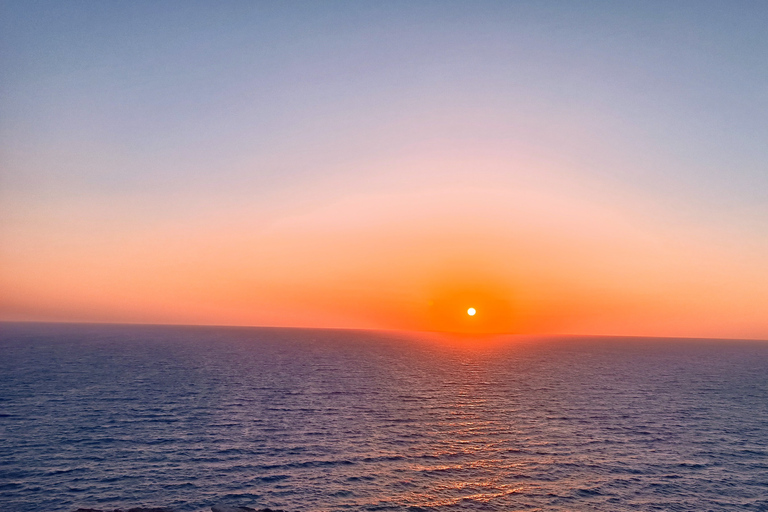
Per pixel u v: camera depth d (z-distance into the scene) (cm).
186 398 6750
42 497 3416
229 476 3881
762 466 4394
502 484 3859
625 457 4550
